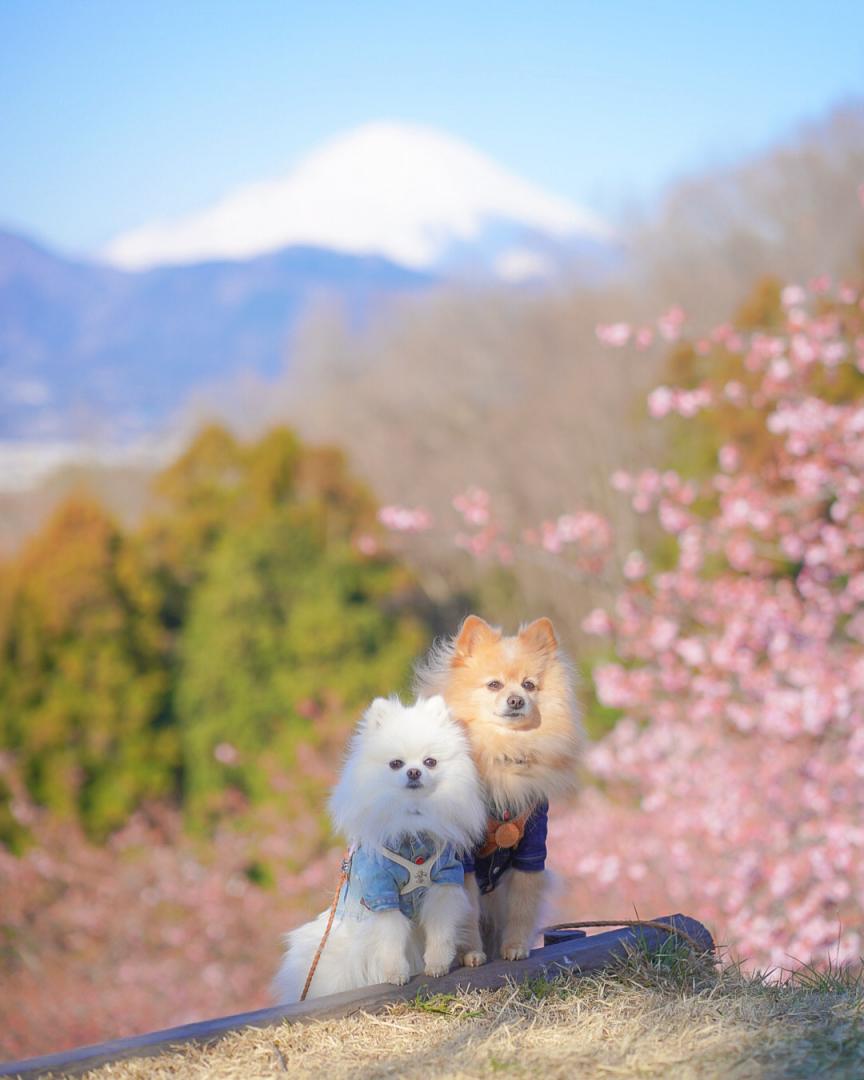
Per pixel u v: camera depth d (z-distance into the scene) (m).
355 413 25.27
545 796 3.85
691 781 10.13
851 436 9.62
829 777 8.82
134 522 21.91
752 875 8.89
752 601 10.01
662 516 11.29
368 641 16.80
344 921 3.78
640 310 23.30
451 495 21.38
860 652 9.66
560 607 18.23
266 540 16.89
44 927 13.34
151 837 14.78
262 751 15.66
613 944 3.91
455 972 3.63
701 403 11.27
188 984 12.37
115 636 15.82
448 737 3.64
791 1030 3.23
